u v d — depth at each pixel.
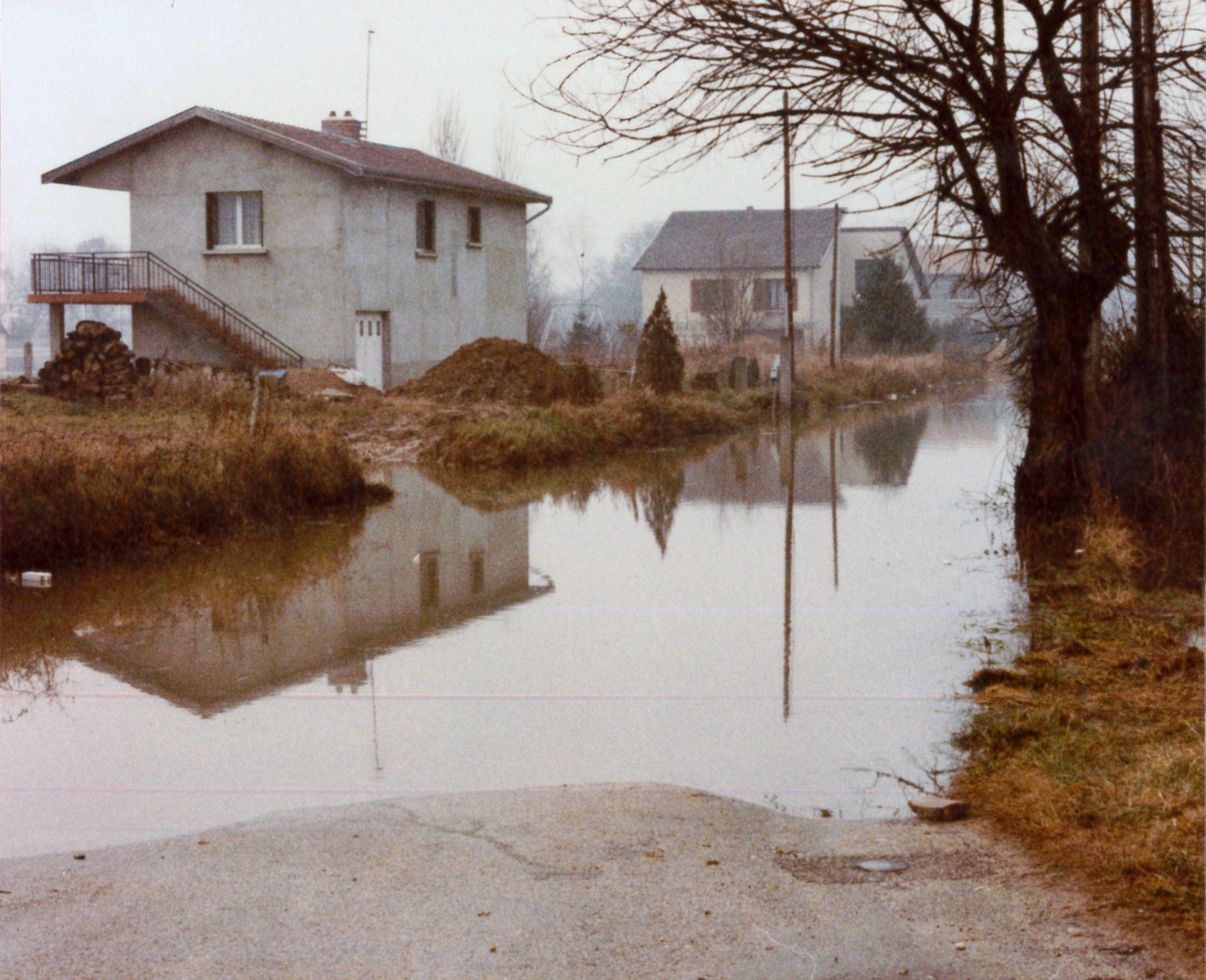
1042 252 13.61
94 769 6.93
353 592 12.02
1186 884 4.88
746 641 10.02
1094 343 14.85
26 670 9.12
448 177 38.12
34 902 4.84
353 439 26.41
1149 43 12.88
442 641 10.06
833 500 18.98
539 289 93.25
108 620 10.78
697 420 31.56
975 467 23.47
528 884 5.02
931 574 12.74
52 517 13.12
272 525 16.27
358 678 8.91
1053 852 5.36
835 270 49.94
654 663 9.30
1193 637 9.50
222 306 34.53
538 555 14.24
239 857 5.32
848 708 8.07
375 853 5.36
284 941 4.49
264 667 9.22
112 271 35.38
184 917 4.69
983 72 12.44
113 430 21.75
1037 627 10.05
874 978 4.22
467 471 23.25
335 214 33.78
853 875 5.15
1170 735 6.84
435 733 7.61
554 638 10.15
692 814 5.93
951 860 5.33
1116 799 5.80
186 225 35.00
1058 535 13.77
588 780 6.72
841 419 36.62
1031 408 14.79
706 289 67.06
